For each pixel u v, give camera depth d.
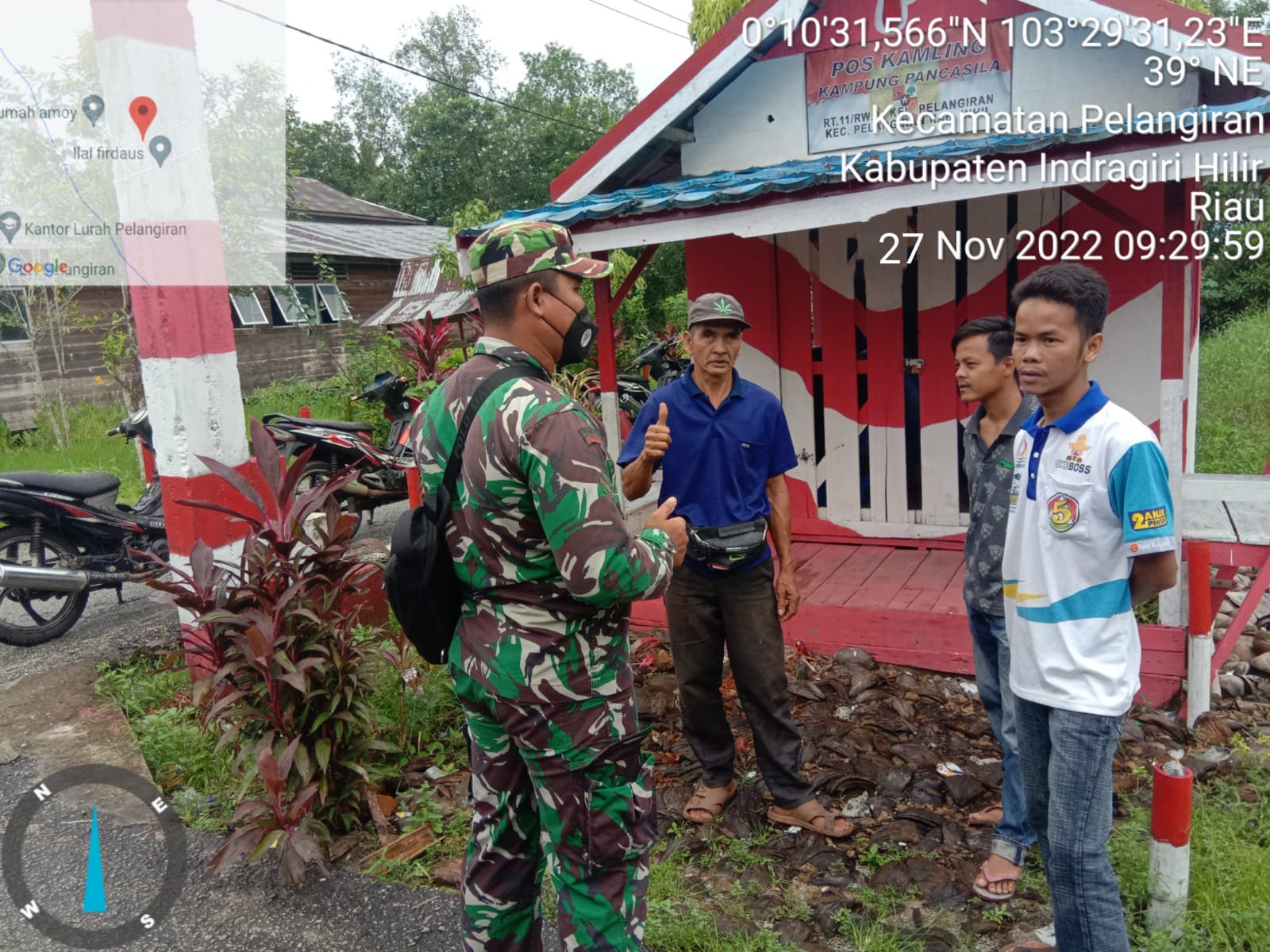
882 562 5.39
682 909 2.86
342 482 3.42
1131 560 2.13
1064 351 2.12
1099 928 2.18
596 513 1.88
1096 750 2.15
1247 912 2.55
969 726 3.97
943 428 5.44
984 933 2.71
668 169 6.16
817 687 4.30
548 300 2.05
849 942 2.71
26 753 3.89
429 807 3.42
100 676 4.69
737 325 3.05
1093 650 2.16
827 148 5.27
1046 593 2.21
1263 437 8.59
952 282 5.28
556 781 2.04
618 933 2.08
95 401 13.51
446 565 2.08
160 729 3.92
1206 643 3.74
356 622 4.14
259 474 4.54
